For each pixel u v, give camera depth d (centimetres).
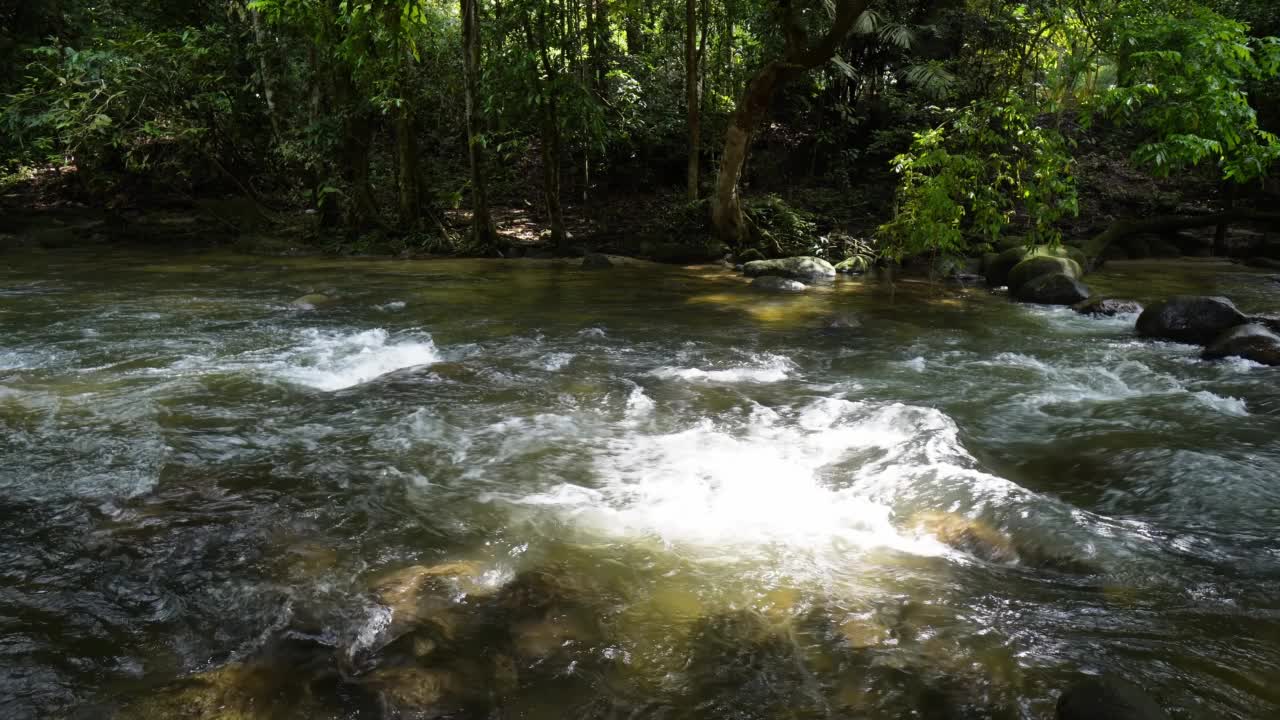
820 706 212
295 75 1371
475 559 291
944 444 395
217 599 262
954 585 274
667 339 674
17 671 223
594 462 387
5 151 1480
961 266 1045
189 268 1050
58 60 1355
